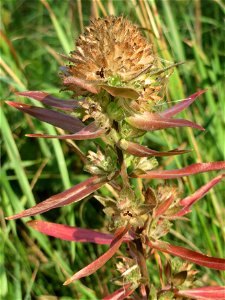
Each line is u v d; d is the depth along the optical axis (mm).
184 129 190
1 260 168
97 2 181
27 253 184
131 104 110
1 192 179
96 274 178
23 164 195
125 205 114
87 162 124
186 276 129
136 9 183
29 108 126
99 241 132
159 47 173
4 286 165
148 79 111
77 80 104
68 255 184
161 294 130
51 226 131
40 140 194
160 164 191
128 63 106
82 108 116
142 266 129
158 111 125
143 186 178
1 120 178
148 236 123
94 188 116
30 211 112
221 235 177
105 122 110
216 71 194
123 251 180
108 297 126
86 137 109
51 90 191
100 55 106
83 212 195
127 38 110
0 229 173
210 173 179
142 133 114
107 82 108
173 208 127
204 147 188
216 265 116
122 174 118
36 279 180
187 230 182
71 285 176
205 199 180
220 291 131
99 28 111
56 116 126
